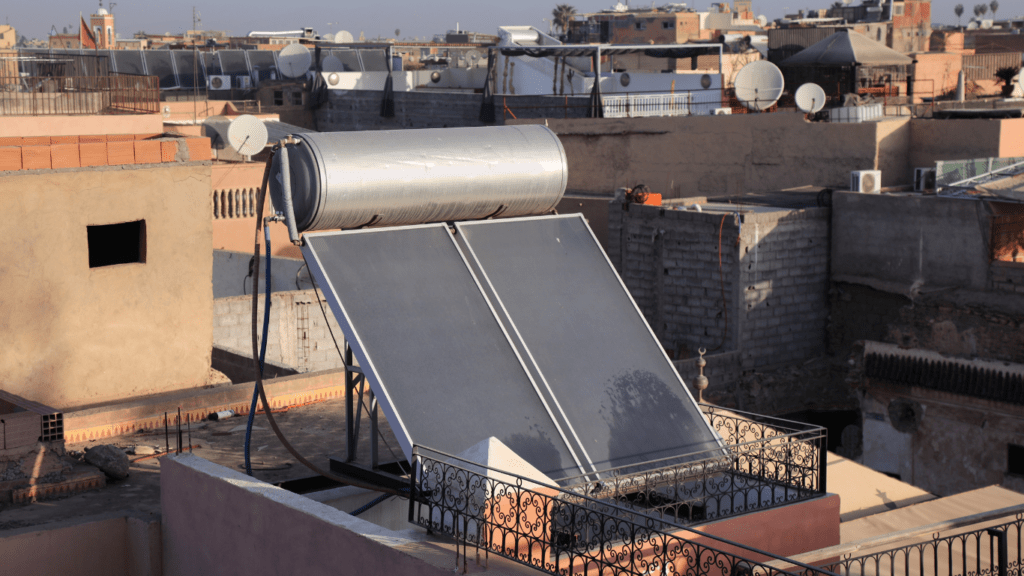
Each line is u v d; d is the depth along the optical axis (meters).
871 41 46.41
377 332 10.62
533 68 54.06
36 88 28.73
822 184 37.34
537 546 9.58
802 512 11.36
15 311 17.03
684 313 31.67
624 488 10.46
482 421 10.34
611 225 33.47
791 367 31.14
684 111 47.72
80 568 12.31
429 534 9.76
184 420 16.20
